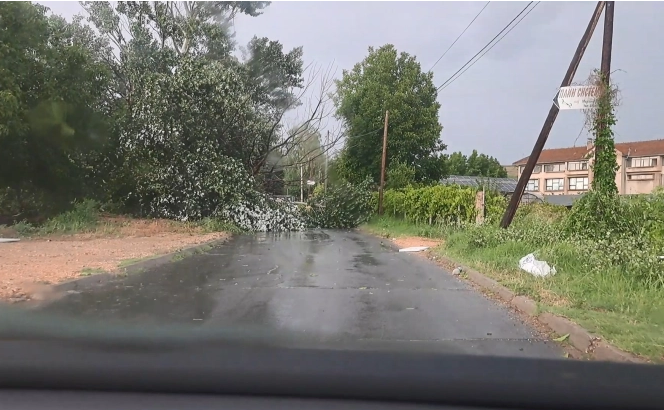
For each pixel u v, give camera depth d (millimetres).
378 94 34594
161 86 23406
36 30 19672
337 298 8992
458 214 21203
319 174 40938
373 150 34969
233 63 30984
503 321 7449
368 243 19703
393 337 6535
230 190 24344
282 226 27188
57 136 19500
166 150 23844
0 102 17125
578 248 10914
